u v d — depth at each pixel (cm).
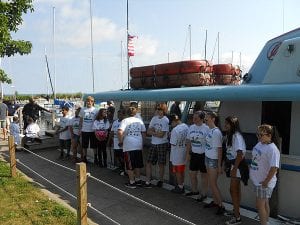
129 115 892
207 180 769
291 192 650
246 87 711
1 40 1027
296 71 704
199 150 763
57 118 1664
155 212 727
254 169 582
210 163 694
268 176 560
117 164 1119
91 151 1270
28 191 838
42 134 1641
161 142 869
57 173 1066
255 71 842
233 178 632
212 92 766
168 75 971
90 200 811
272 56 811
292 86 636
